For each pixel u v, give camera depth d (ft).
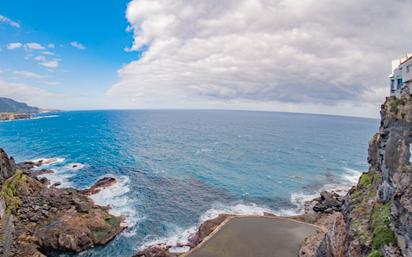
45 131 571.28
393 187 73.67
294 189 222.28
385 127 89.35
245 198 198.29
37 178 219.82
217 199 195.00
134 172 254.68
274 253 117.39
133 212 168.96
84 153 335.06
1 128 625.82
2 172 164.66
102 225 141.69
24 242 125.39
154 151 357.41
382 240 65.21
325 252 95.30
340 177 262.06
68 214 148.46
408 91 83.41
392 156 79.87
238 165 291.79
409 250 55.52
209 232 140.56
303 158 338.13
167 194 201.46
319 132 648.79
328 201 176.86
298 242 126.82
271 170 276.41
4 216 131.44
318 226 144.36
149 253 123.44
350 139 537.24
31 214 143.84
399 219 60.70
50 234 129.18
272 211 176.96
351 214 86.38
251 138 501.56
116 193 198.70
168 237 142.00
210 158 321.73
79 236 129.29
